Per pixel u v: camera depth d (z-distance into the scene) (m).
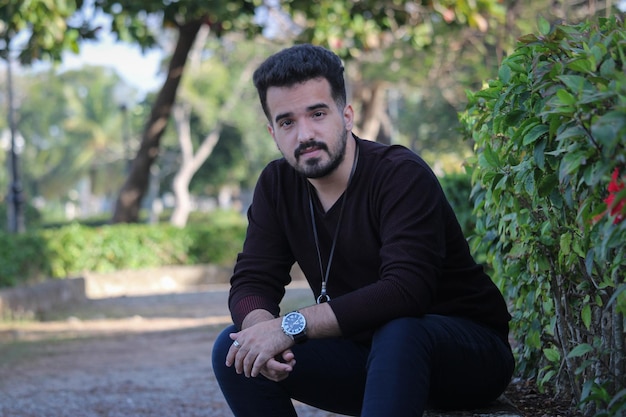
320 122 3.12
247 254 3.44
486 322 3.25
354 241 3.23
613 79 2.56
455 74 26.80
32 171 79.19
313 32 16.12
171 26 16.62
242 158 56.12
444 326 3.02
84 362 9.20
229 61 49.34
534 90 2.90
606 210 2.54
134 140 66.19
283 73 3.10
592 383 2.93
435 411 3.22
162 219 60.84
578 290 3.42
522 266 3.72
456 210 8.76
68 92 70.25
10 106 28.14
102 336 11.69
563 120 2.64
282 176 3.42
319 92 3.11
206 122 50.38
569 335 3.56
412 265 3.02
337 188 3.26
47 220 66.62
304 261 3.40
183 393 6.97
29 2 14.02
